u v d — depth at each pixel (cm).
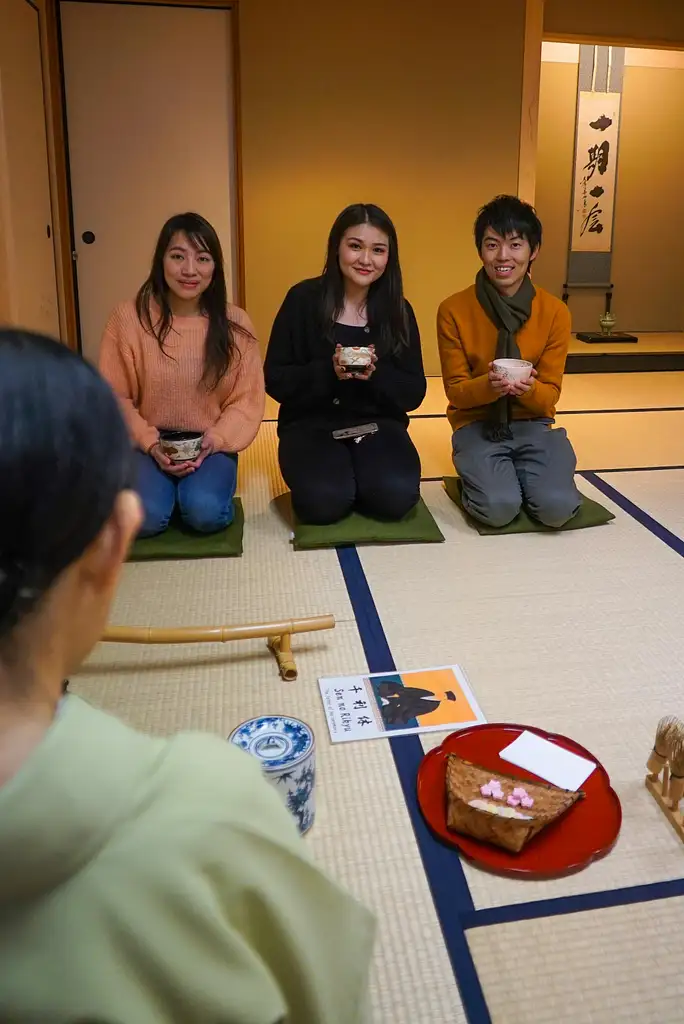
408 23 455
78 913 42
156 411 275
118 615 224
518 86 474
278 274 482
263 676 197
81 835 42
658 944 131
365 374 263
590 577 247
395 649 209
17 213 369
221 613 226
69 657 46
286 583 243
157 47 447
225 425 274
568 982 124
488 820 144
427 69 463
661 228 627
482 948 129
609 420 410
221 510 263
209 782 47
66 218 457
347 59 455
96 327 482
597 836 150
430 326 507
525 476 284
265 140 461
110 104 452
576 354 530
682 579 246
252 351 280
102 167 461
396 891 140
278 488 319
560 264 623
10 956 41
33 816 41
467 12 459
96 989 42
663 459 352
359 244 263
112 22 441
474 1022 118
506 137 481
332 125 464
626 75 595
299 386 280
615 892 140
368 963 57
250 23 444
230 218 477
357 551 264
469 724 180
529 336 288
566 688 194
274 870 49
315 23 448
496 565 255
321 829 152
